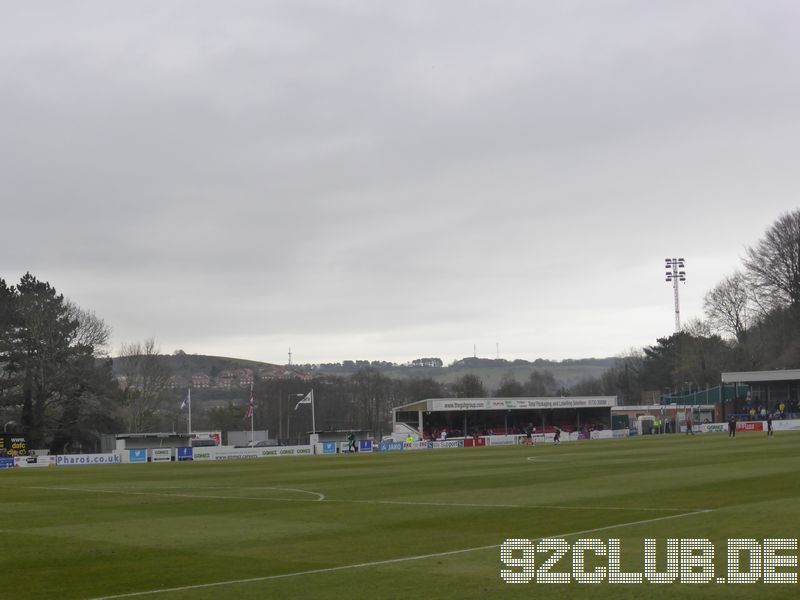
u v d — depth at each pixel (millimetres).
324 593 20000
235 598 19797
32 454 112500
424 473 60250
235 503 41938
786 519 29297
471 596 19359
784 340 173625
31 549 28031
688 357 189000
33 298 133000
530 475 54375
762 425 137500
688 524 28844
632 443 103312
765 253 162000
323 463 81562
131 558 25812
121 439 117125
